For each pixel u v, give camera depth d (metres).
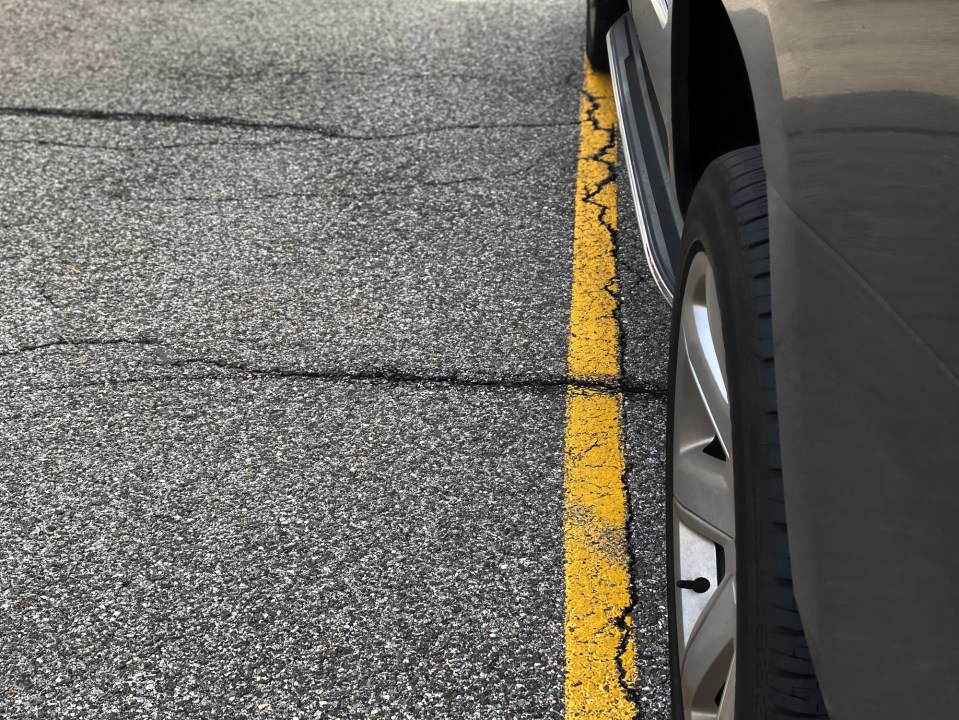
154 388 3.17
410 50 5.61
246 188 4.27
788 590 1.53
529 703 2.23
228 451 2.94
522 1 6.42
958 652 1.11
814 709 1.51
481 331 3.41
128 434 3.00
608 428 3.01
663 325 3.45
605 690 2.26
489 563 2.57
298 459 2.90
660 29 2.76
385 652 2.35
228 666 2.33
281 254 3.83
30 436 2.99
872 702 1.29
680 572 2.01
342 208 4.12
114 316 3.50
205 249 3.87
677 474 2.06
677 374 2.12
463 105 4.96
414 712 2.21
